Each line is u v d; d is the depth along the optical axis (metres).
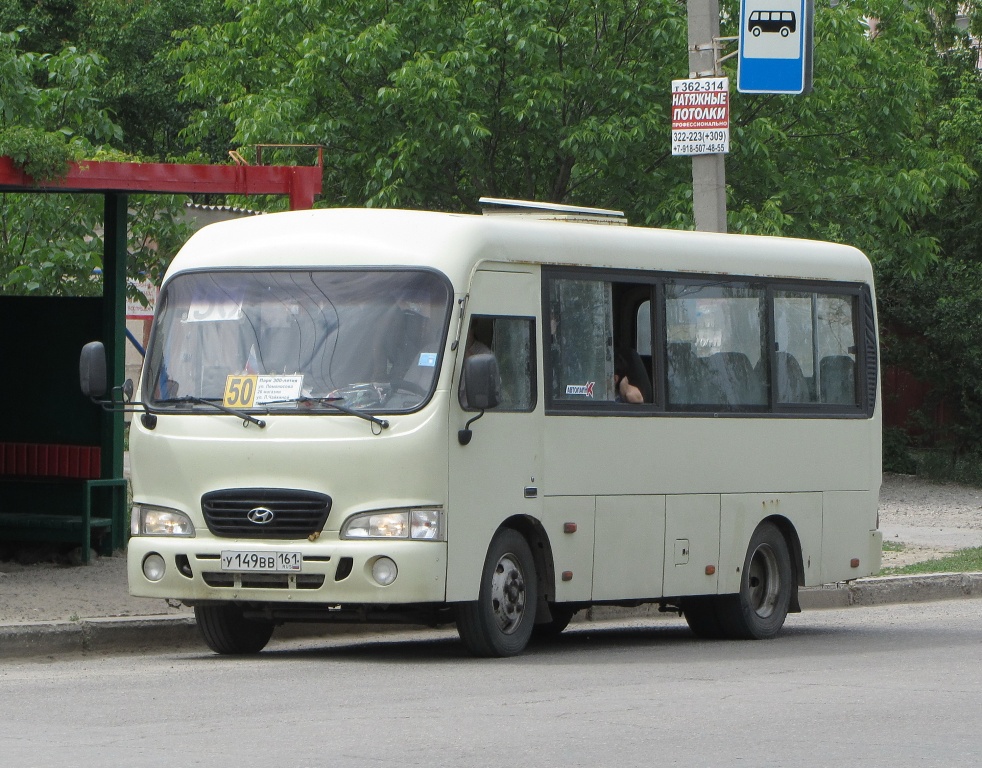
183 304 19.73
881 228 46.91
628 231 21.56
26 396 27.98
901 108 45.47
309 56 42.06
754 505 23.05
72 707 15.23
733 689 16.80
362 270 19.14
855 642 22.88
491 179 43.31
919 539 38.59
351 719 14.47
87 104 36.94
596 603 21.88
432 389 18.44
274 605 19.14
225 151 66.50
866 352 25.14
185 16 67.62
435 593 18.28
